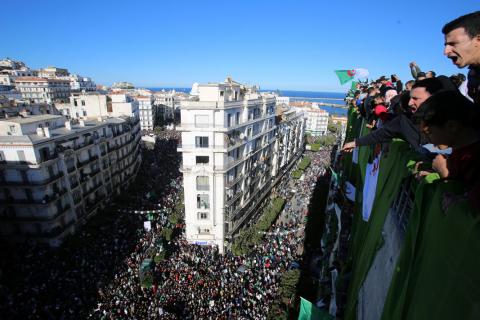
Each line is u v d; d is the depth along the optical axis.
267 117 58.44
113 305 32.09
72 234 47.47
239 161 46.94
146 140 112.38
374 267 10.02
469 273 3.84
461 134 4.45
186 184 43.34
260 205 62.47
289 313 30.95
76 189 50.09
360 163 19.17
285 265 41.12
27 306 31.03
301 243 47.72
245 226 54.69
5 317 29.50
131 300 33.06
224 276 38.41
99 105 82.75
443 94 4.74
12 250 41.72
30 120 46.34
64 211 46.59
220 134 40.78
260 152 58.84
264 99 57.03
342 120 181.38
